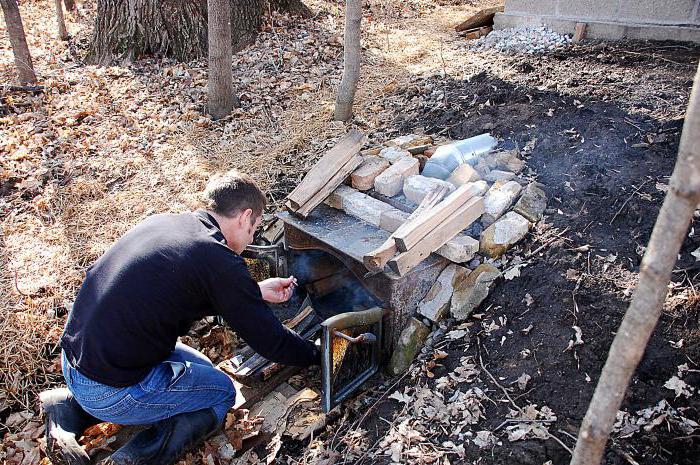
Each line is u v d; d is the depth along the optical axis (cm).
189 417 233
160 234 209
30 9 848
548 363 248
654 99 377
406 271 262
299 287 335
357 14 419
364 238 296
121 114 503
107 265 209
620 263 276
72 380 212
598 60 472
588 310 259
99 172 424
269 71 579
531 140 367
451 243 289
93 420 250
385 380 283
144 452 221
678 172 113
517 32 602
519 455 219
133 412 217
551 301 269
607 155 335
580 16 563
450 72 517
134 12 616
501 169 353
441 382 259
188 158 439
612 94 392
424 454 229
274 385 280
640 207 297
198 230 212
